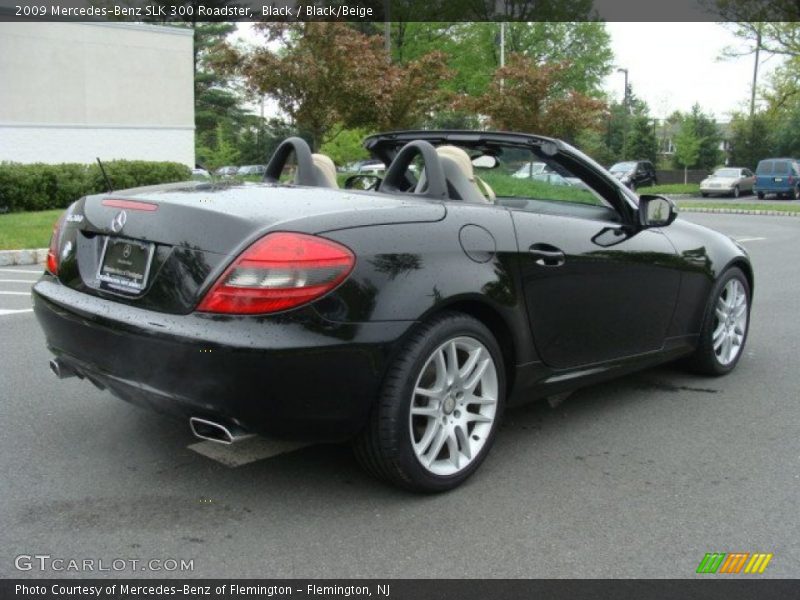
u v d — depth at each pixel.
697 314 4.86
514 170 4.30
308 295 2.84
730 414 4.46
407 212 3.23
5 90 23.55
